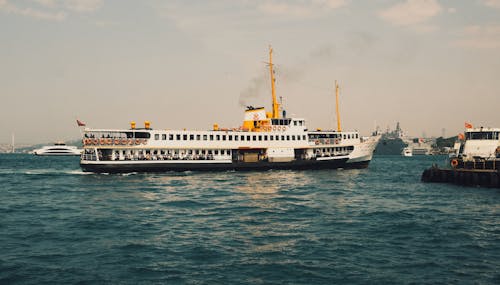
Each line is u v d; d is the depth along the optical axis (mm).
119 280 19250
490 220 32875
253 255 23109
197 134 71562
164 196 45438
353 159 82250
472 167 59219
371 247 24766
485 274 20203
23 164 129125
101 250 23969
